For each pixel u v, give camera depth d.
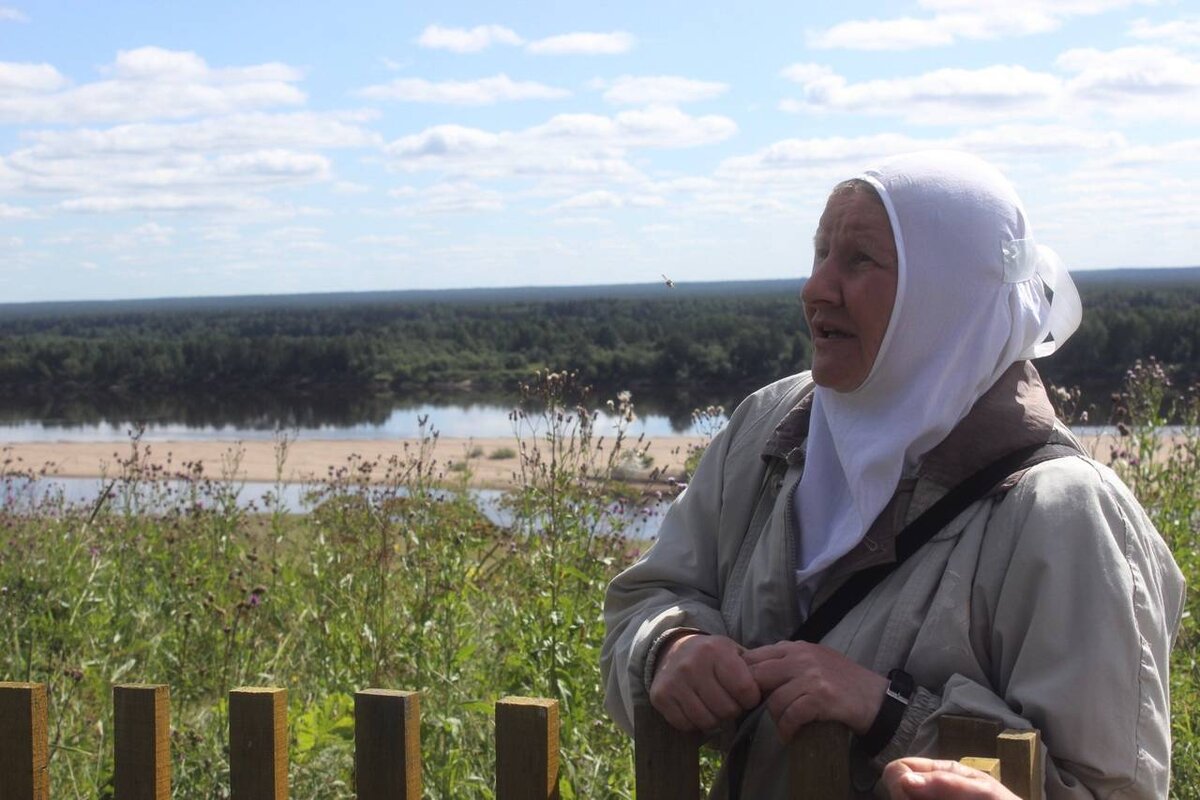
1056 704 1.69
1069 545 1.76
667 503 5.51
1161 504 5.42
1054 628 1.73
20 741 2.11
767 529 2.11
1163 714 1.73
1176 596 1.89
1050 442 1.92
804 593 2.03
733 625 2.09
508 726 1.86
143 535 7.41
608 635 2.26
